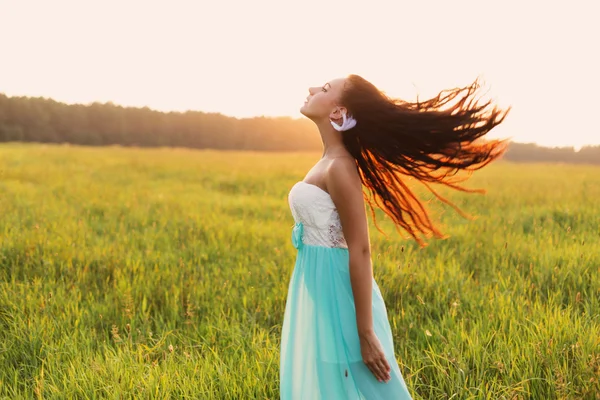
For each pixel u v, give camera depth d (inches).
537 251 242.2
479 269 230.1
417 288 194.4
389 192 106.8
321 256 98.6
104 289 201.0
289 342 103.7
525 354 135.7
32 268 221.1
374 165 103.5
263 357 140.7
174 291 195.0
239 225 323.9
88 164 864.9
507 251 247.1
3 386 127.7
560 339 141.3
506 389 123.5
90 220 336.8
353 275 92.8
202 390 123.4
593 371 124.1
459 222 344.2
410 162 102.9
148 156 1212.5
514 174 812.6
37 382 126.0
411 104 102.9
